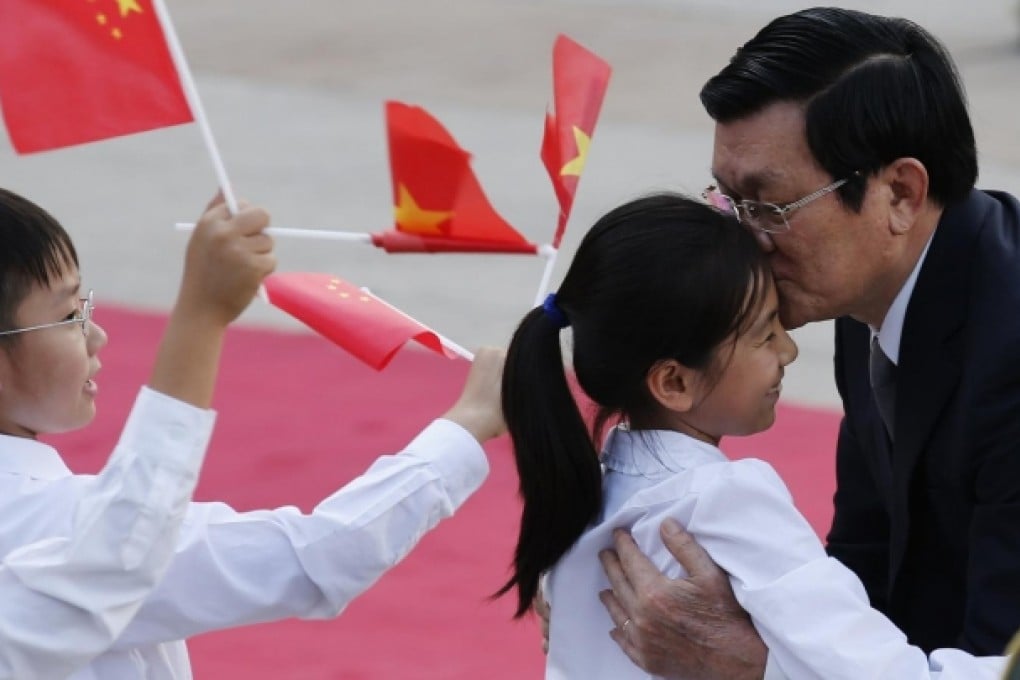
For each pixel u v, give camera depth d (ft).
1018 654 11.60
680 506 13.92
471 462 14.62
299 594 14.05
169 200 58.49
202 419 12.21
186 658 15.55
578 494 14.40
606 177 60.13
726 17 96.73
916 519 15.48
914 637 15.93
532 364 14.40
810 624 13.16
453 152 12.53
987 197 15.31
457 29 91.45
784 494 13.93
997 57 82.84
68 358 14.79
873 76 14.11
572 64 15.29
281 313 47.16
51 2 12.32
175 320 12.20
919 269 14.76
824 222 14.28
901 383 14.98
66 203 57.98
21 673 12.14
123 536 11.97
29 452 14.49
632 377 14.07
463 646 28.19
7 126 12.28
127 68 12.47
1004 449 14.26
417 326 14.94
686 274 13.71
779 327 14.38
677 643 13.74
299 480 35.19
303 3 98.58
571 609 14.79
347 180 61.05
